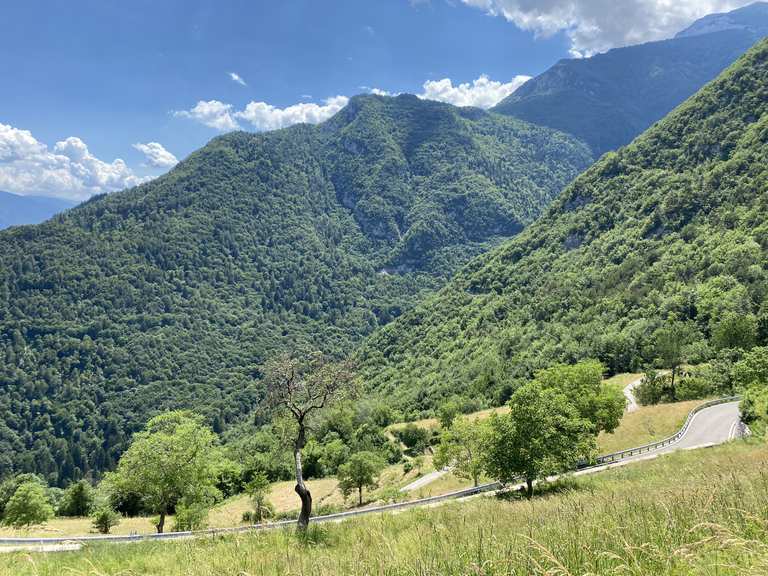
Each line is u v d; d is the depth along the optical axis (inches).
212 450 1311.5
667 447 1617.9
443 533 335.9
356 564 257.6
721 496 264.8
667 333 2874.0
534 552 213.8
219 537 566.3
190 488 1239.5
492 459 1086.4
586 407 1577.3
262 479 1796.3
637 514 270.1
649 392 2503.7
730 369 2352.4
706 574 169.3
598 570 188.7
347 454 2918.3
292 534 536.1
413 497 1803.6
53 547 650.8
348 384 711.1
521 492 1139.3
